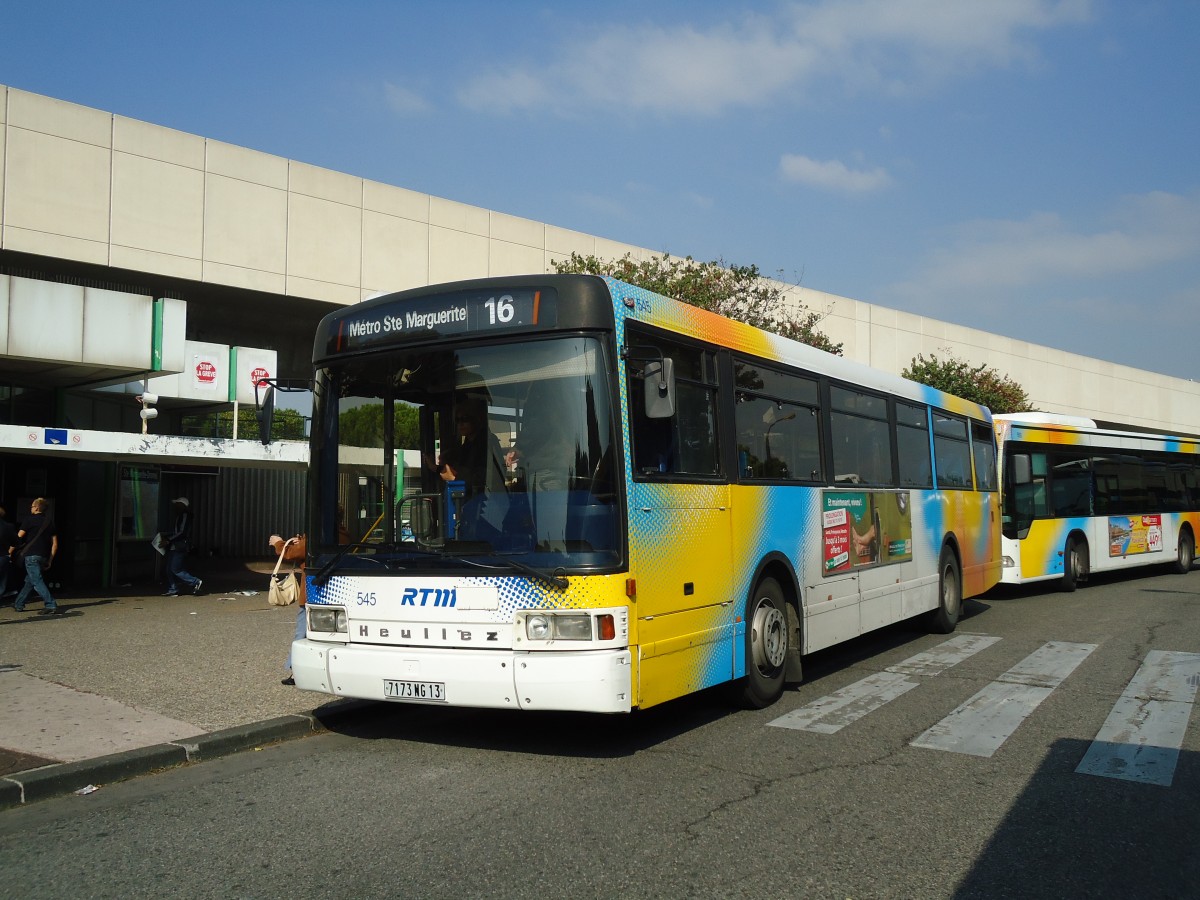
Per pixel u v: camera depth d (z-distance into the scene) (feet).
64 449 49.60
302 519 105.70
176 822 17.83
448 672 20.93
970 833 16.89
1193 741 23.20
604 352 21.20
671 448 23.27
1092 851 16.06
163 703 26.78
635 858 15.60
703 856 15.71
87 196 68.13
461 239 88.43
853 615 32.71
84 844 16.70
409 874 14.94
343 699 27.48
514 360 21.74
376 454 23.00
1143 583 67.15
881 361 128.47
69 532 64.08
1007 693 28.94
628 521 20.88
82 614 48.98
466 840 16.48
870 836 16.71
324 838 16.72
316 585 23.22
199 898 14.16
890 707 27.25
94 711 25.76
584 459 20.75
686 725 25.23
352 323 23.90
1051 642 39.04
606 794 19.15
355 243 81.71
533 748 22.99
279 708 26.13
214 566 86.94
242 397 65.87
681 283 75.25
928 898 14.07
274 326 86.28
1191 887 14.55
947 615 42.29
